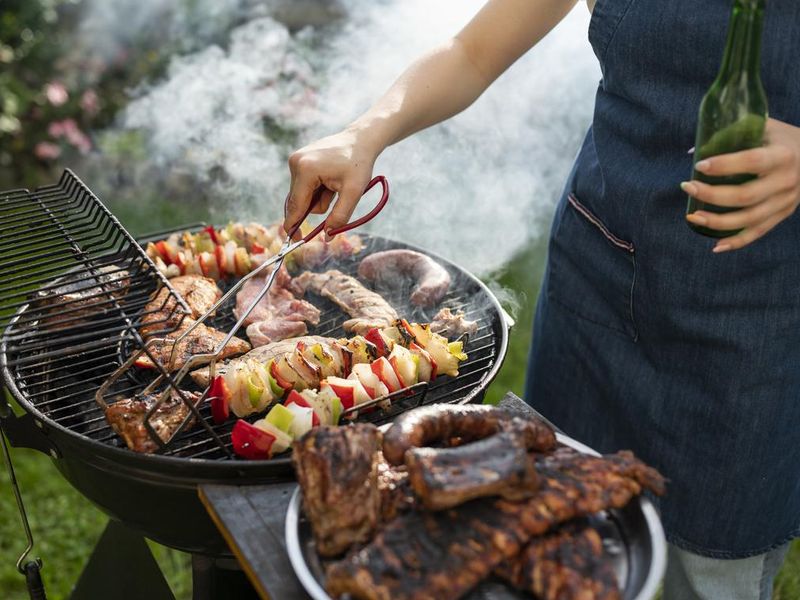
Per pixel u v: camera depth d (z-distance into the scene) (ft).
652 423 6.57
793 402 6.12
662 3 5.63
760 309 5.86
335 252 7.73
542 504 3.71
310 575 3.69
